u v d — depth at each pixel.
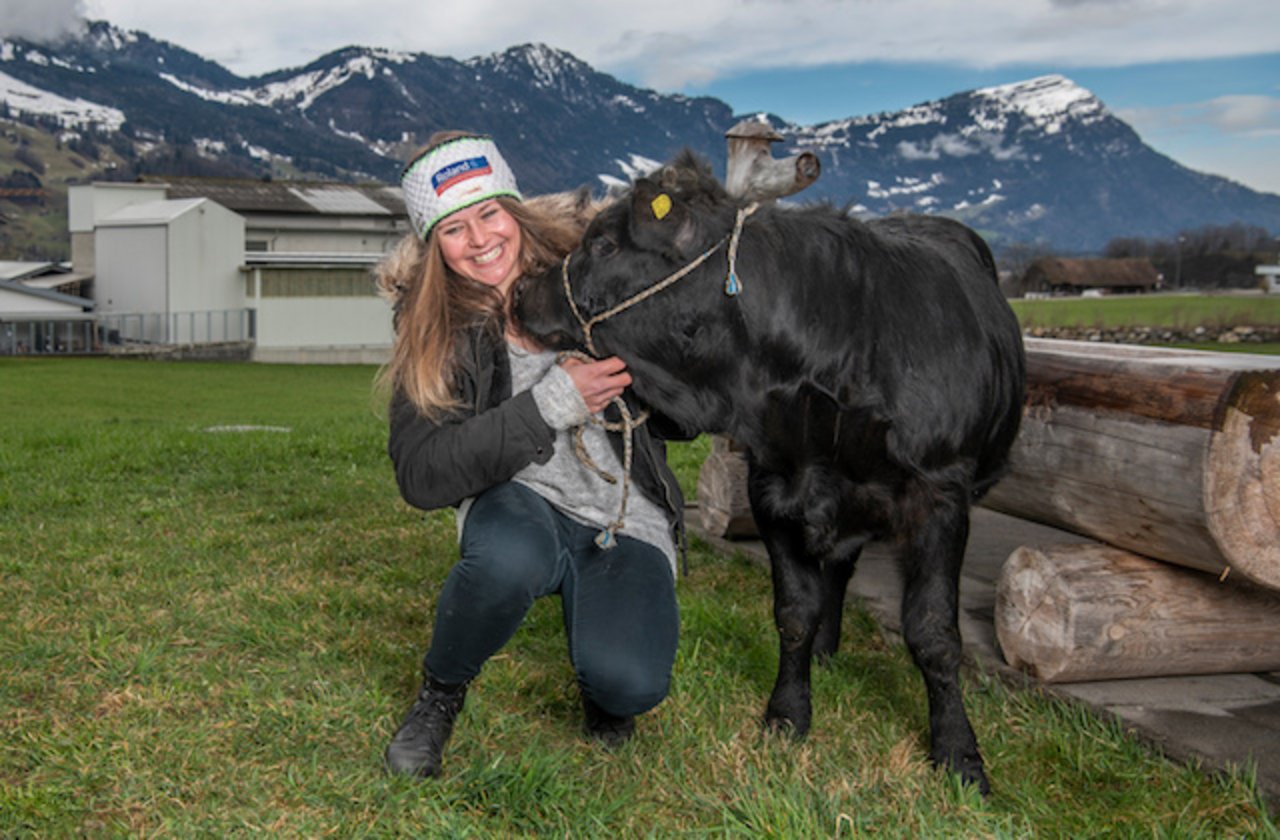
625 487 3.03
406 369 3.01
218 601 4.56
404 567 5.20
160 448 9.04
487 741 3.21
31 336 52.03
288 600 4.52
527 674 3.72
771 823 2.71
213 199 59.19
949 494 3.00
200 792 2.89
